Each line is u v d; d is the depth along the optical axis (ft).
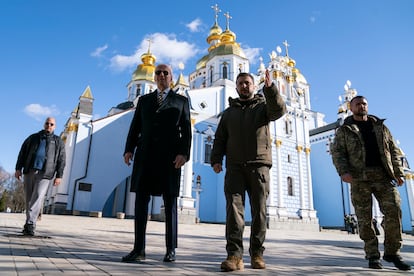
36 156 21.16
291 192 95.40
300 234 56.70
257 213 12.54
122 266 10.80
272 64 109.40
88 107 87.10
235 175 12.96
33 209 20.51
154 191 13.33
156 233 33.71
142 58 140.15
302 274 10.89
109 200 92.48
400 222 13.92
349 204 103.24
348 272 11.82
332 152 15.72
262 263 12.08
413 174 117.19
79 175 81.05
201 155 92.89
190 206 77.00
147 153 13.42
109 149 86.17
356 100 15.47
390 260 13.78
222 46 116.98
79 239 21.08
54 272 9.05
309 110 141.69
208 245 22.91
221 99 101.81
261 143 13.11
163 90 14.58
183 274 9.78
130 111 92.07
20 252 12.80
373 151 14.70
